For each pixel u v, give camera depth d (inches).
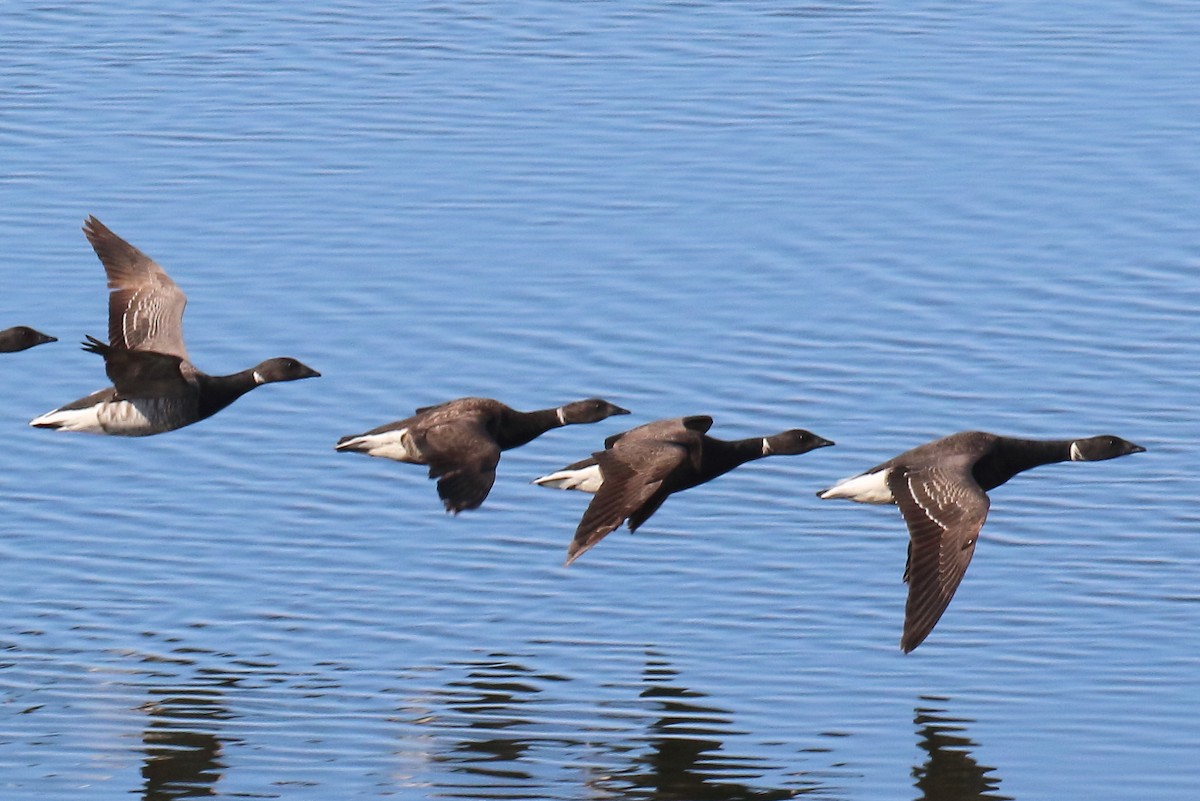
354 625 1175.6
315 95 1898.4
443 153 1779.0
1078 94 1887.3
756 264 1593.3
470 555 1246.3
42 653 1149.7
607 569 1228.5
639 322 1508.4
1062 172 1739.7
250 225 1658.5
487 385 1425.9
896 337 1489.9
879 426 1375.5
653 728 1064.2
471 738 1056.8
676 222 1659.7
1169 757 1032.2
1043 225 1653.5
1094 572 1214.9
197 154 1780.3
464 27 2059.5
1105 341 1483.8
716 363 1454.2
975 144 1792.6
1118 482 1316.4
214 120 1845.5
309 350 1476.4
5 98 1892.2
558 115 1849.2
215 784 1016.9
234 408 1409.9
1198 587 1193.4
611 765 1029.2
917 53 1984.5
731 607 1185.4
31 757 1047.0
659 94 1891.0
